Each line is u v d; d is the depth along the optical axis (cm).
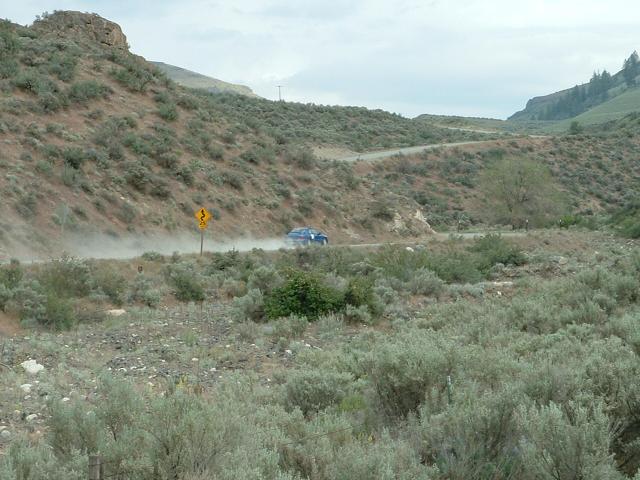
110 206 4062
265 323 2033
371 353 1013
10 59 5088
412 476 583
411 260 3138
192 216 4522
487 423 671
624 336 1307
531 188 7938
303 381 964
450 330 1609
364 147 10694
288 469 632
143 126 5306
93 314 2172
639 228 6088
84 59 5997
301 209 5488
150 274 2991
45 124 4503
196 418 598
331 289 2119
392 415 852
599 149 12138
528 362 1045
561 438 589
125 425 658
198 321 2072
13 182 3625
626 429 722
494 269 3506
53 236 3450
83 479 559
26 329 1888
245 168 5638
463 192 9250
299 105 12812
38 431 873
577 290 1969
